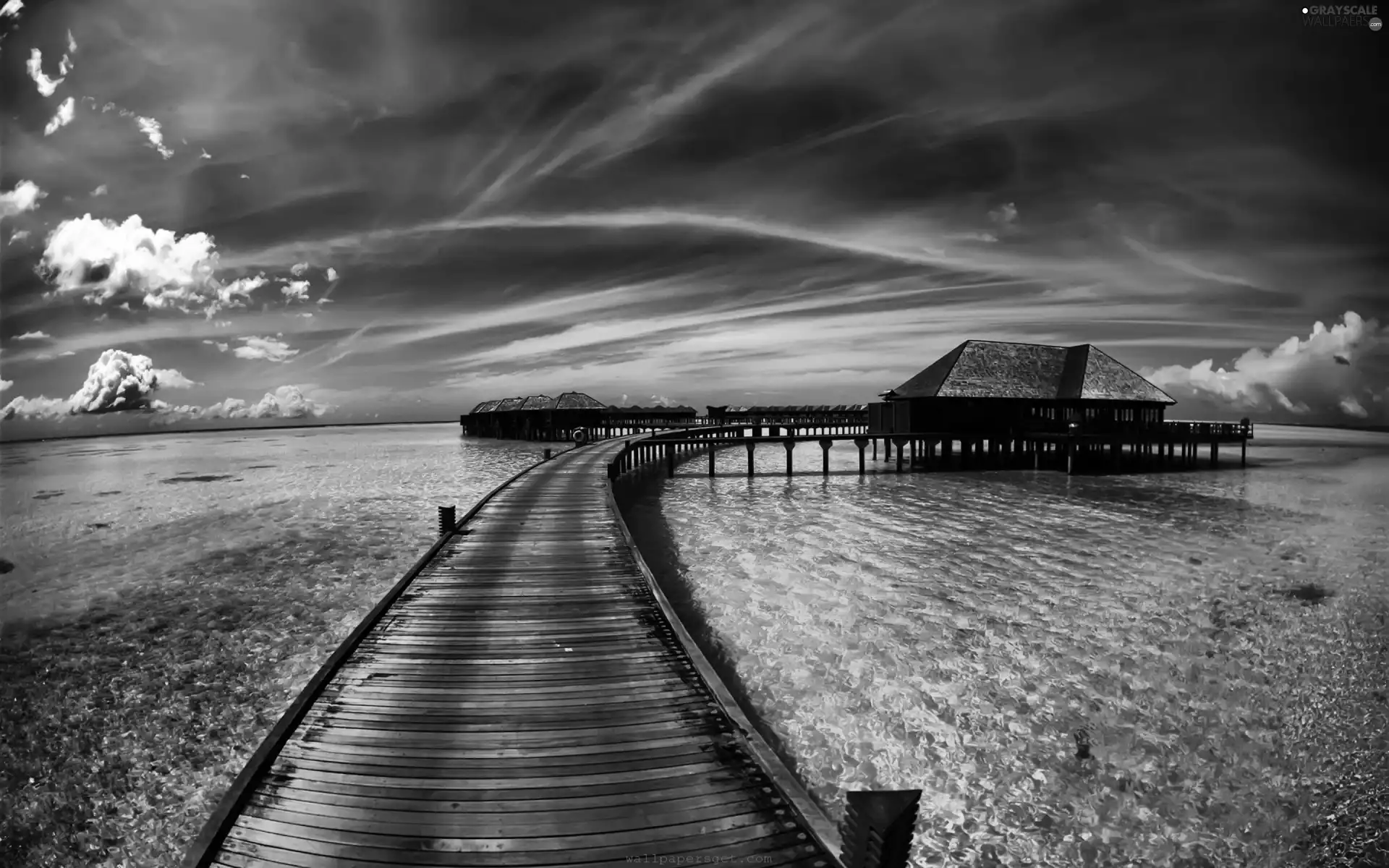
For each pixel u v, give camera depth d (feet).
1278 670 33.76
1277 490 98.27
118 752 28.86
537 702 24.02
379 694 24.63
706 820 17.56
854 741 27.30
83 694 34.01
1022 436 128.36
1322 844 21.67
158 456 238.48
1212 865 20.83
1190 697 30.91
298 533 71.92
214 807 25.30
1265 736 27.71
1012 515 75.87
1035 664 34.30
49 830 24.11
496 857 16.19
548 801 18.30
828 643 37.11
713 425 223.71
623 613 33.17
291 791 18.79
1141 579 48.65
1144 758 26.16
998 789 24.25
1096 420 126.72
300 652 39.01
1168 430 129.29
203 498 104.37
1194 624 39.83
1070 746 26.96
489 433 335.06
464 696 24.44
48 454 298.56
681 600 44.96
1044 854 21.13
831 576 50.24
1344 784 24.59
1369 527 67.67
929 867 20.44
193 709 32.42
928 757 26.12
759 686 32.09
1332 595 45.21
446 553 43.98
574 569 40.57
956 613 41.70
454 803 18.20
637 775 19.48
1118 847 21.45
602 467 94.79
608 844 16.66
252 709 32.40
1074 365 135.64
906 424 135.33
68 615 46.09
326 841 16.78
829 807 23.09
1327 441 283.38
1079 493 94.63
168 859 22.70
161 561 61.16
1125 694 31.17
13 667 37.37
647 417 241.55
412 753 20.66
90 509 95.04
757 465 146.82
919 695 31.04
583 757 20.45
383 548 63.98
